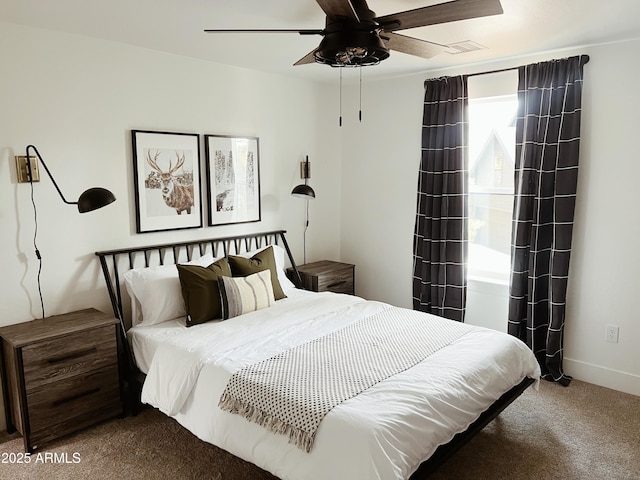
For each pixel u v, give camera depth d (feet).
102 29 9.29
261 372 7.39
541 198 11.19
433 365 7.69
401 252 14.61
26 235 9.30
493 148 12.78
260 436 6.71
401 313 10.55
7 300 9.16
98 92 10.06
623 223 10.54
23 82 9.04
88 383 9.08
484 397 7.59
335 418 6.09
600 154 10.66
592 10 8.23
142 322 10.25
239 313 10.41
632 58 10.09
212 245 12.51
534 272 11.39
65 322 9.27
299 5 7.86
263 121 13.42
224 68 12.30
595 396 10.66
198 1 7.70
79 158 9.91
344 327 9.58
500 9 6.22
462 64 12.45
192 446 8.69
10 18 8.56
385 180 14.71
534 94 11.13
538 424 9.48
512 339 9.08
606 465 8.13
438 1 7.66
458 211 12.67
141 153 10.82
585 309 11.23
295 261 14.89
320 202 15.44
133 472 7.93
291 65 12.43
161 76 11.05
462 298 12.89
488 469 8.02
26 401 8.32
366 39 6.70
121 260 10.78
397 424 6.06
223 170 12.50
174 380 8.13
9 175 9.01
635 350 10.67
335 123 15.53
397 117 14.15
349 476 5.72
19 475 7.84
